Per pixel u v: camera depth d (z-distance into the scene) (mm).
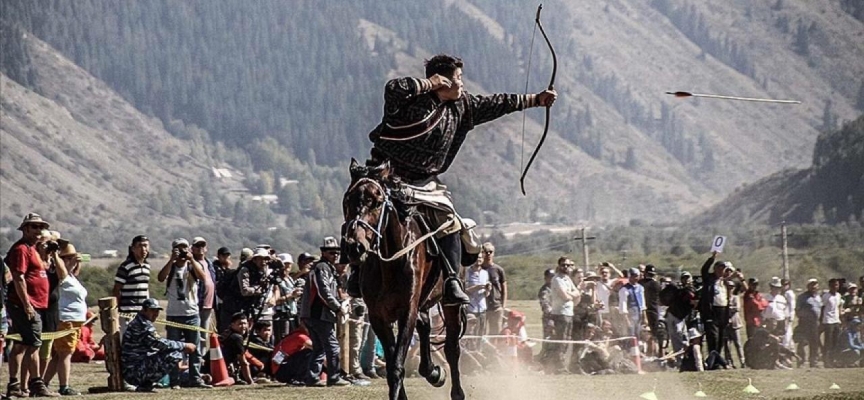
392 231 17031
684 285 36125
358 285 17984
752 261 91000
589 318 34094
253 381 27500
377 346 30875
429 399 22844
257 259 28797
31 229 23531
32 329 23188
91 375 29078
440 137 17766
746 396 23953
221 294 28812
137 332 24766
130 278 26734
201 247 27312
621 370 32500
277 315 30094
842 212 169750
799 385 27172
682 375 30422
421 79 17453
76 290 25312
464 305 18797
